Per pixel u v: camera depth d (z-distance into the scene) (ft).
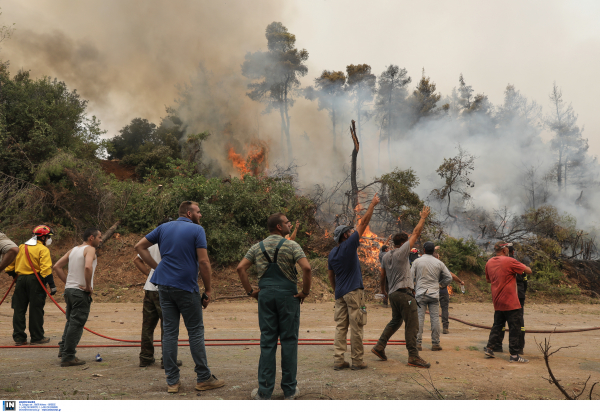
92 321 27.55
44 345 19.15
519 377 14.69
